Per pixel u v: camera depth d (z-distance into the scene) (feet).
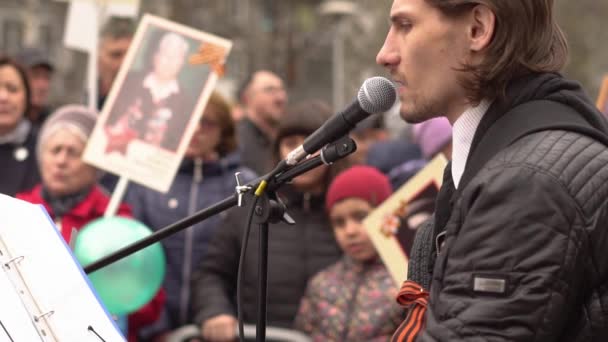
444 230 7.94
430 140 18.17
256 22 113.09
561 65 7.69
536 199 6.86
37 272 7.91
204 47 15.20
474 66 7.52
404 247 14.30
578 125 7.23
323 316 14.96
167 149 15.02
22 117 19.54
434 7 7.59
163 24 15.28
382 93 8.36
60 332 7.75
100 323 7.95
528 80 7.54
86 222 15.39
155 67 15.21
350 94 83.41
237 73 109.81
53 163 15.31
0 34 88.43
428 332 7.02
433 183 14.37
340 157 8.57
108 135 15.08
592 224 6.88
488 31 7.43
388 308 14.62
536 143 7.14
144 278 13.56
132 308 13.65
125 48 21.71
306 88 115.65
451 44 7.57
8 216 8.04
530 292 6.73
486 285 6.83
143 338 16.11
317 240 16.10
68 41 18.80
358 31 83.56
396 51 7.84
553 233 6.80
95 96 18.76
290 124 16.71
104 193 15.99
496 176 7.04
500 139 7.36
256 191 8.85
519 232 6.82
